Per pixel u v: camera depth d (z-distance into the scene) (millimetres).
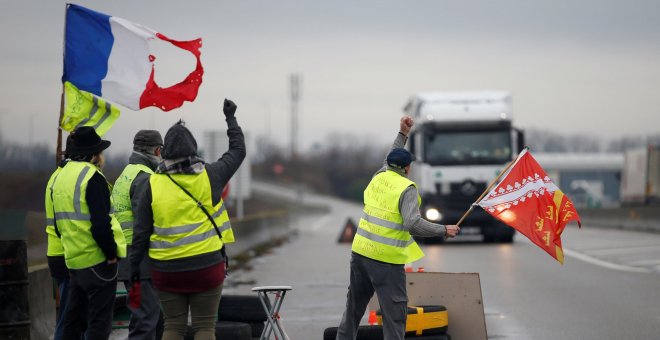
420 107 74688
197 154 18609
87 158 20719
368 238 21375
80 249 20109
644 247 64875
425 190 73312
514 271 48875
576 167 178875
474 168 73062
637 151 118812
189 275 18172
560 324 30031
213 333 18609
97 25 22656
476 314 24188
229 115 19266
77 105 22719
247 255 62000
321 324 30922
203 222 18328
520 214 22594
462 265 52938
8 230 64625
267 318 22375
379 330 23219
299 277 47906
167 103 22719
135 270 18656
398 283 21375
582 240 75188
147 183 18469
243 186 85250
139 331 21906
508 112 73375
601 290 39719
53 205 20516
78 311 20938
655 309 33438
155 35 22578
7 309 22969
